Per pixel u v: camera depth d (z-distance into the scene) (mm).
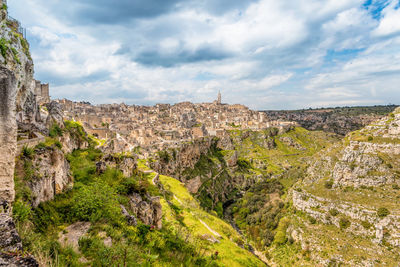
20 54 23250
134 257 12969
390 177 69562
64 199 16375
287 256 68438
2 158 10227
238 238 49938
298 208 83188
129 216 18172
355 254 58188
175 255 18859
